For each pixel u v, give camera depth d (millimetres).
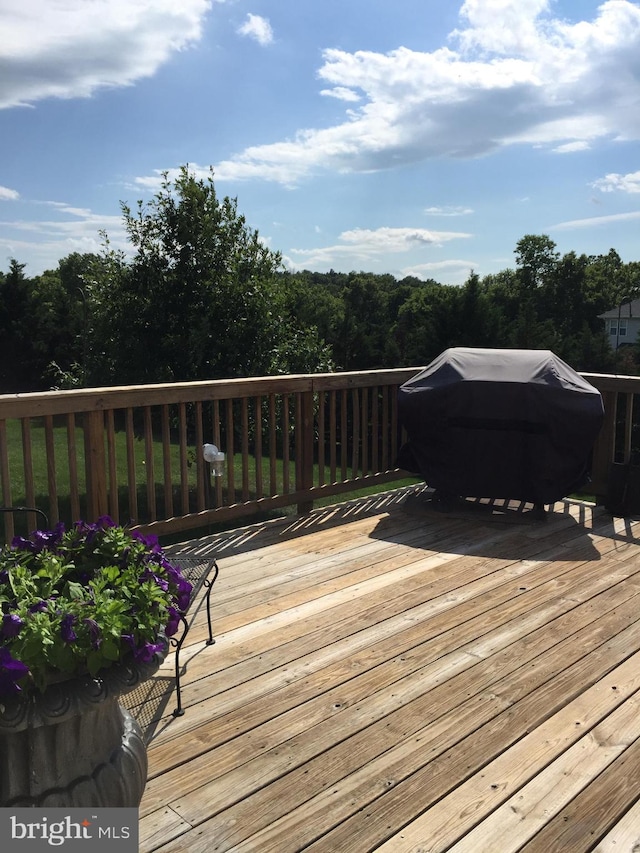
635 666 2537
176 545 3939
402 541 4051
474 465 4402
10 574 1505
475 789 1853
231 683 2412
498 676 2457
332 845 1646
